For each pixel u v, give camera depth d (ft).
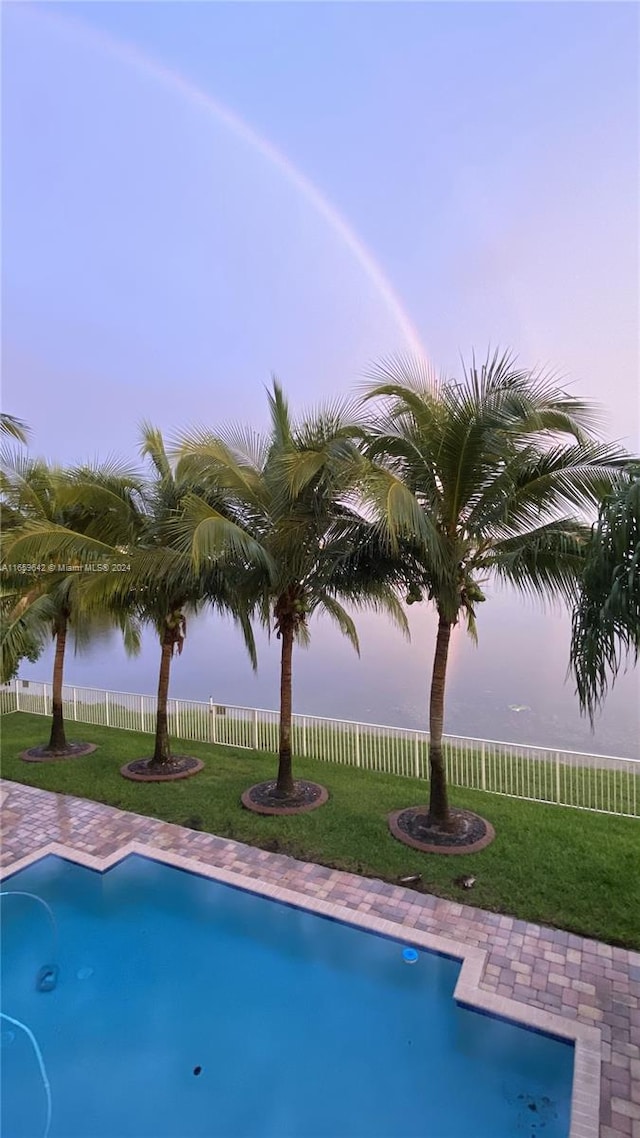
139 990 15.98
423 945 16.07
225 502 27.50
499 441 20.01
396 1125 12.18
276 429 27.58
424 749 31.19
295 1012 15.19
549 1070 12.89
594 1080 11.70
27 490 31.96
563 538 20.76
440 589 22.67
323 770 31.96
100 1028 14.80
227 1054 14.02
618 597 11.30
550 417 19.58
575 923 16.99
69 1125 12.41
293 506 24.53
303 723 35.32
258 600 28.53
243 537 23.00
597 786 26.07
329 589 26.37
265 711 36.65
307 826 23.84
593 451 19.79
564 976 14.79
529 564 21.45
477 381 19.80
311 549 25.50
